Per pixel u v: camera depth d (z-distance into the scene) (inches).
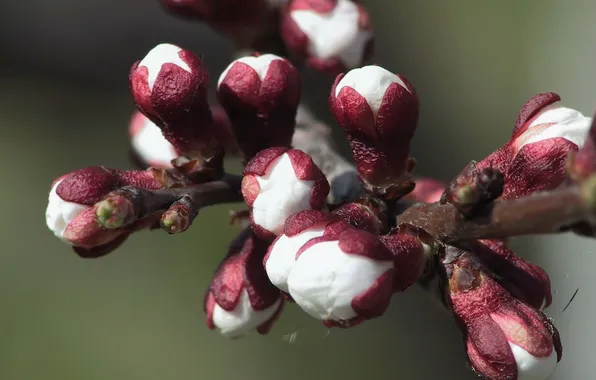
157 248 10.4
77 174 5.7
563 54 10.2
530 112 5.6
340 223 5.3
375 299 5.2
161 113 5.9
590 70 9.9
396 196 5.7
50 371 9.8
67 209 5.7
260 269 5.9
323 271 5.2
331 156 6.6
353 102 5.7
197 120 5.9
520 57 10.7
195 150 5.9
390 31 11.0
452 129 10.4
